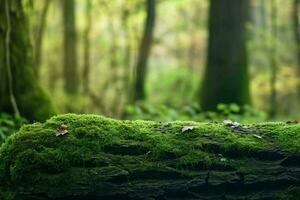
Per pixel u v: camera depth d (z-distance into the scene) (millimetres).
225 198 3373
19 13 8070
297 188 3395
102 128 3586
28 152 3406
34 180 3348
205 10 24828
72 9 18531
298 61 20234
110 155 3432
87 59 20516
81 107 16234
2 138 6129
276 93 20844
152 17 16531
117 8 21734
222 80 13031
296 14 19750
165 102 22953
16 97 7754
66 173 3346
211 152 3494
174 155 3453
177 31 25734
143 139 3537
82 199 3318
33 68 8172
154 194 3328
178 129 3645
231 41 13062
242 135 3621
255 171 3412
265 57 22438
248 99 13180
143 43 16562
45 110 7887
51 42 22312
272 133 3643
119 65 24750
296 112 19797
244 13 13453
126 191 3312
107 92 23047
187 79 24594
